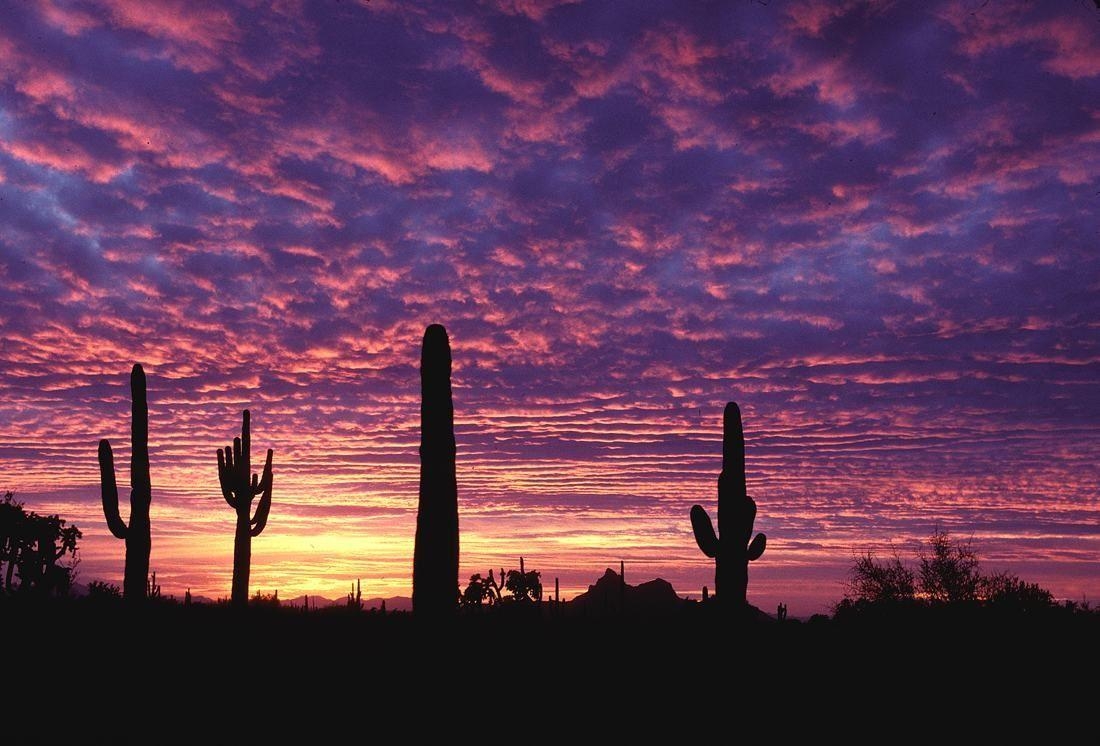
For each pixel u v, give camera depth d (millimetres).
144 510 23016
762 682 20125
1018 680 20516
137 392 23453
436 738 12430
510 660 23641
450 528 13195
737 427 19438
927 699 19062
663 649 25953
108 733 14797
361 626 27312
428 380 13578
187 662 20922
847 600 30859
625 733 16125
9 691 17406
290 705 16734
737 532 19047
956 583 29141
